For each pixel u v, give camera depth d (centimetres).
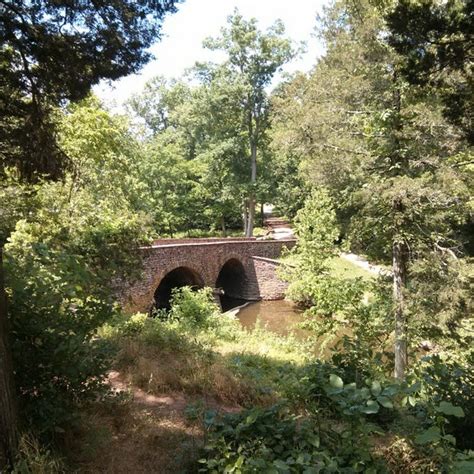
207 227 4609
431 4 582
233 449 345
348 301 1337
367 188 1080
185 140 4312
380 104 1127
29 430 333
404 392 328
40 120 557
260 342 1244
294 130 1249
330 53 1237
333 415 436
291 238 3541
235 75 3397
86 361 380
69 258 452
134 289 1822
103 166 1423
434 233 1081
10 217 840
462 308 1000
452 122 702
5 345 334
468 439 407
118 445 414
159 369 647
